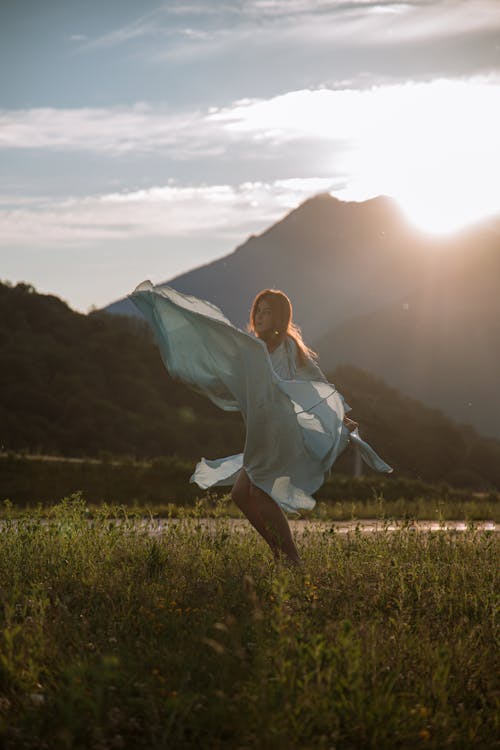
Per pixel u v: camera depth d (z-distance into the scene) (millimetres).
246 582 5859
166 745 3525
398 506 19719
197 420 96625
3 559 7363
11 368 98500
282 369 7738
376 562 7324
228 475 8109
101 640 4820
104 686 3900
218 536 8305
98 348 110750
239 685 4000
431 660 4453
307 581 5953
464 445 131125
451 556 7996
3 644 4578
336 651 4070
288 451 7359
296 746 3471
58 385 98062
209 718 3734
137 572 6793
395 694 3914
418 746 3605
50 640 4699
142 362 113062
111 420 92062
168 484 26750
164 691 3957
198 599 5828
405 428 127312
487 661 4629
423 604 5734
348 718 3727
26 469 26938
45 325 114312
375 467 7961
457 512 18719
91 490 26375
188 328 7551
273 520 7414
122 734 3746
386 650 4543
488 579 6773
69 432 90188
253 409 7328
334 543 8133
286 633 4629
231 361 7477
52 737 3578
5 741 3561
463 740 3678
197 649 4641
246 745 3514
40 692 4070
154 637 4957
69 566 7070
